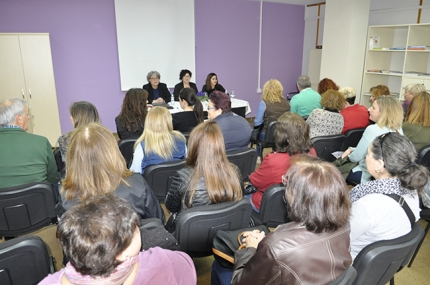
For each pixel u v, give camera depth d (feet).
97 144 4.48
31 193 5.89
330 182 3.10
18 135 6.66
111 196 2.45
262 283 3.14
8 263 3.76
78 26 16.96
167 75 19.62
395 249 3.84
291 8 23.79
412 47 17.13
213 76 18.21
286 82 25.18
